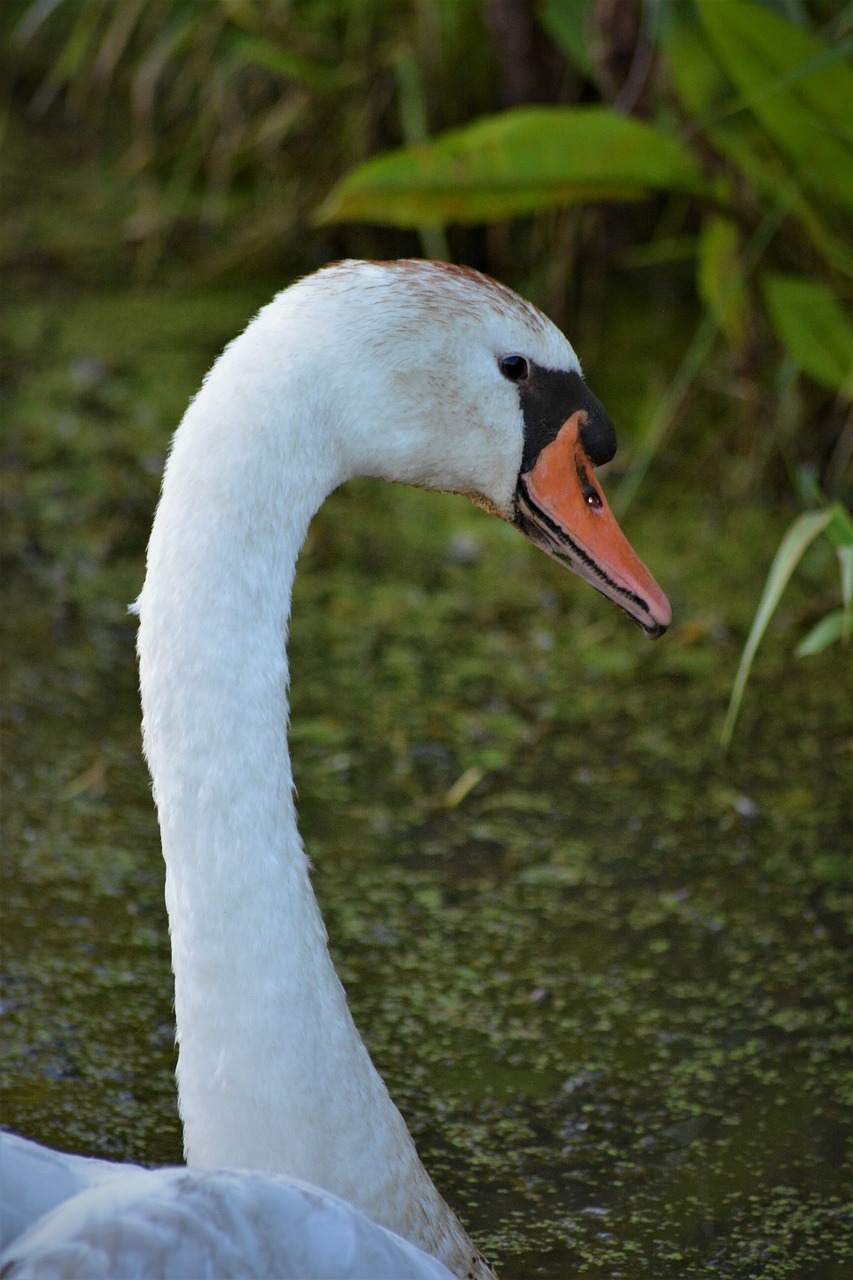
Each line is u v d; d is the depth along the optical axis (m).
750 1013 5.94
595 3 8.68
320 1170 4.00
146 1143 5.36
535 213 10.38
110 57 11.38
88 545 8.77
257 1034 3.96
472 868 6.70
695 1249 4.95
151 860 6.75
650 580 4.81
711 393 9.77
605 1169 5.27
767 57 7.25
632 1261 4.90
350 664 7.94
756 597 8.31
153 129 12.05
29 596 8.37
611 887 6.57
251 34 10.82
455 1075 5.67
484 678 7.84
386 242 11.05
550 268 10.36
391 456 4.44
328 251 11.23
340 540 8.91
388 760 7.30
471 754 7.34
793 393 8.81
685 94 7.85
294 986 3.99
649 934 6.33
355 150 10.70
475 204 7.61
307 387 4.16
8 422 9.76
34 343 10.57
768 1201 5.13
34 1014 5.91
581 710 7.61
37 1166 3.51
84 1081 5.61
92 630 8.16
